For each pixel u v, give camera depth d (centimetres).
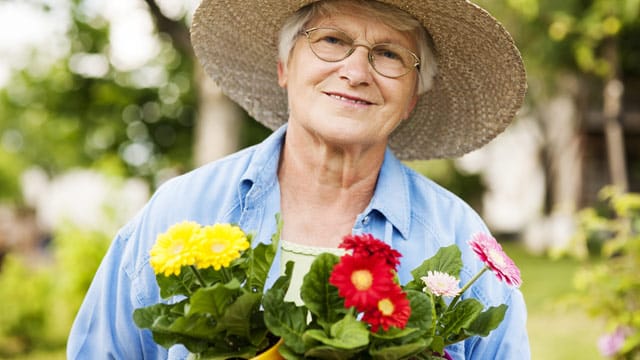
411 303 137
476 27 183
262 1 187
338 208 182
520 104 195
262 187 182
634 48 949
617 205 339
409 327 136
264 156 183
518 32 739
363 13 172
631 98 1530
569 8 527
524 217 2092
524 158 2105
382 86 171
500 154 2189
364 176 182
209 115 671
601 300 337
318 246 179
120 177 744
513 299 183
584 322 781
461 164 1838
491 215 2398
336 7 173
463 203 191
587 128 1591
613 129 507
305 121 173
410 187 189
